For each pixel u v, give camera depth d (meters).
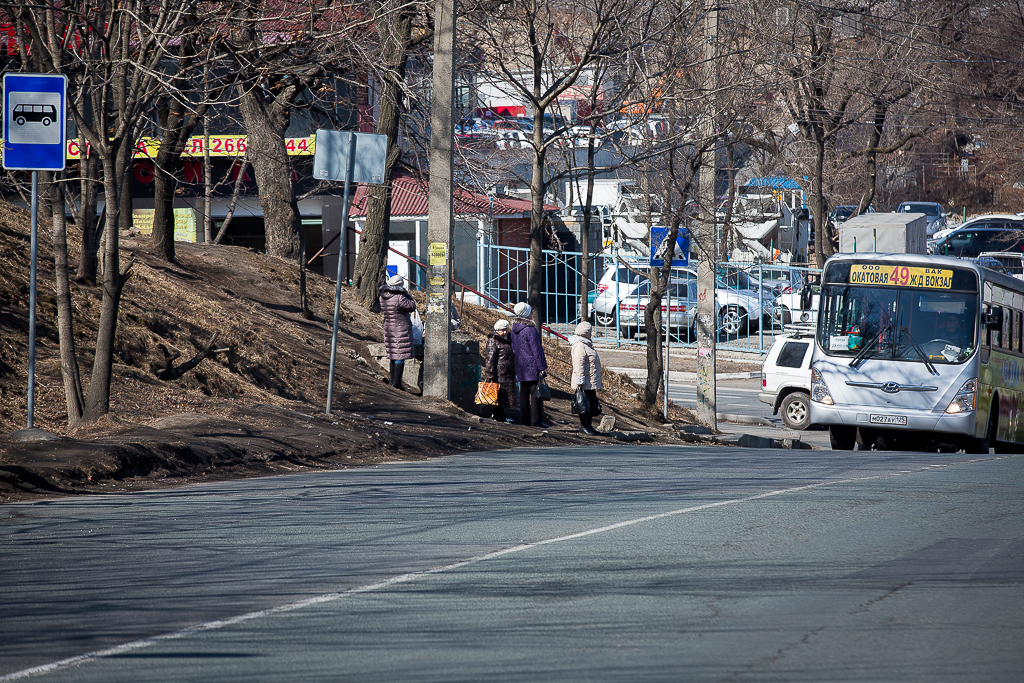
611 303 91.81
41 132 26.22
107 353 28.27
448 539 18.36
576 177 51.66
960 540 18.39
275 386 38.38
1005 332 47.50
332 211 82.69
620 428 46.97
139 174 78.12
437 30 40.22
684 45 50.34
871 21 71.56
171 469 25.23
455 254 86.75
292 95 57.03
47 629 12.93
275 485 24.42
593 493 24.05
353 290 56.38
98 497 22.17
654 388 55.34
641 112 51.78
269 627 13.02
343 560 16.67
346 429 32.19
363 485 24.72
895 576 15.69
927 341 43.69
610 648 12.15
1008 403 48.16
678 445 42.44
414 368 43.59
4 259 35.94
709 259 54.22
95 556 16.83
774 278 96.06
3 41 36.47
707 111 50.31
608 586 15.07
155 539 18.11
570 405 51.44
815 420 45.06
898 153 123.19
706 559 16.81
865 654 11.91
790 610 13.82
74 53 29.91
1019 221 101.94
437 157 40.59
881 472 29.31
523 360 42.38
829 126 80.94
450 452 32.97
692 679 11.01
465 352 43.88
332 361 34.06
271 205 58.22
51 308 34.59
